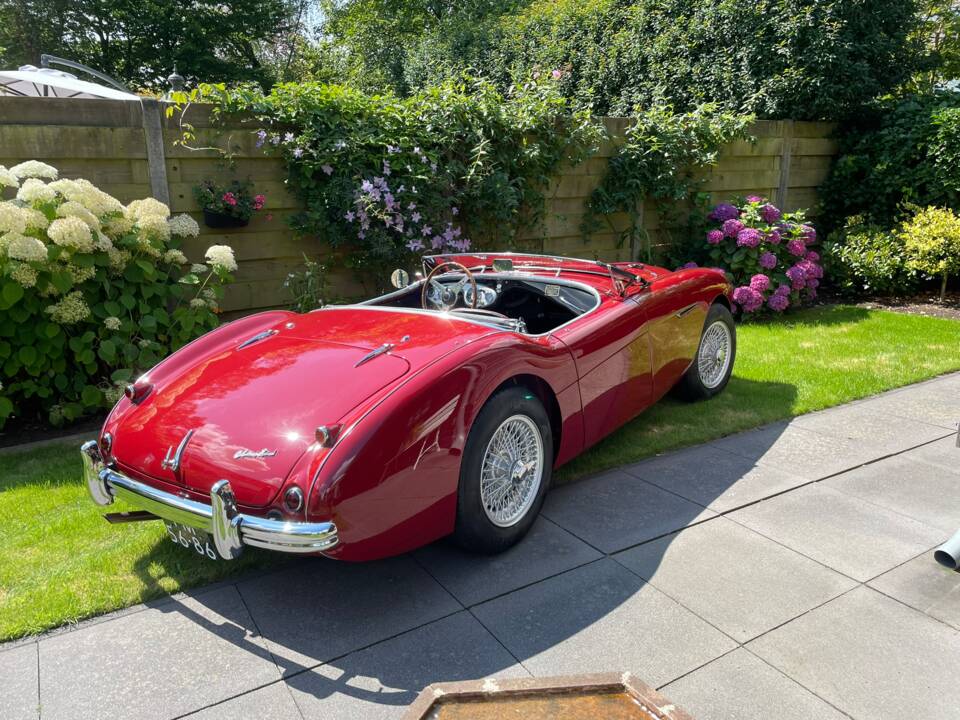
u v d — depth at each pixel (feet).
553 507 10.09
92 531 9.49
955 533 8.86
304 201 17.37
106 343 13.32
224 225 16.20
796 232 22.90
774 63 26.17
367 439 6.83
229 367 8.71
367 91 59.41
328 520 6.63
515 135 19.85
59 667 6.84
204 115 15.85
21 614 7.59
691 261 23.98
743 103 27.25
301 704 6.32
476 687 5.43
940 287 27.12
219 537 6.82
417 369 7.75
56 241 12.35
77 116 14.49
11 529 9.55
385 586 8.20
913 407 14.33
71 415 13.37
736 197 24.36
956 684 6.48
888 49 26.16
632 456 11.82
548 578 8.27
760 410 13.97
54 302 13.10
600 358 10.33
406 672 6.72
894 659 6.82
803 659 6.82
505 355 8.39
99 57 77.82
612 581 8.18
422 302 11.33
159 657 6.99
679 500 10.27
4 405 12.68
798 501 10.21
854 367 16.94
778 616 7.50
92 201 13.34
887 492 10.50
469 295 12.38
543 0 43.42
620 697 5.44
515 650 7.01
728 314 14.69
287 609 7.78
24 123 14.01
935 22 33.76
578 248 22.49
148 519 8.80
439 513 7.64
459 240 18.93
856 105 26.73
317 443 6.88
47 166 13.24
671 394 14.75
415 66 50.78
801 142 27.07
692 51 29.04
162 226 13.96
